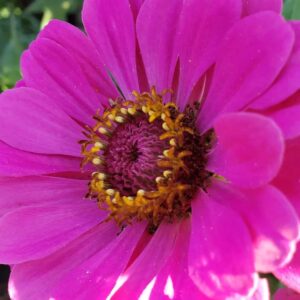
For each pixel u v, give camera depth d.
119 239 0.09
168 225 0.09
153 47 0.10
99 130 0.10
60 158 0.10
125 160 0.09
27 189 0.10
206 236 0.08
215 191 0.09
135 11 0.10
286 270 0.07
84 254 0.09
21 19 0.20
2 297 0.18
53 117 0.10
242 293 0.07
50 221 0.10
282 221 0.07
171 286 0.08
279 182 0.07
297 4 0.10
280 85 0.07
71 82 0.10
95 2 0.10
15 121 0.10
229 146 0.08
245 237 0.07
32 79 0.10
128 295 0.08
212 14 0.09
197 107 0.09
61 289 0.09
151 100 0.09
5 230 0.09
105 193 0.09
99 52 0.10
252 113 0.07
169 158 0.09
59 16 0.17
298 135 0.07
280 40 0.08
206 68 0.09
